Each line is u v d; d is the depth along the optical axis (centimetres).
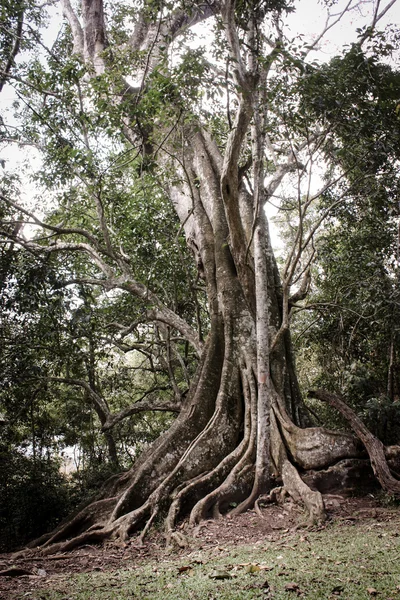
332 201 1496
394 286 1442
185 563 653
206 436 1098
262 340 1040
